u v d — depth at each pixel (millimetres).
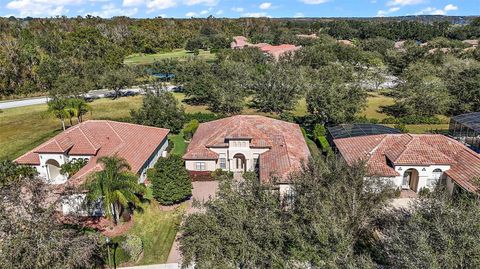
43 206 23969
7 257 19609
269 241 20328
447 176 36875
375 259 22875
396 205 35188
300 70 80500
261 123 47562
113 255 28203
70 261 20672
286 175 34656
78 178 34688
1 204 21312
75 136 42656
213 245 20469
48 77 88188
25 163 41000
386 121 62531
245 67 83812
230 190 23156
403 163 36875
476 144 48156
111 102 80562
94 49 113125
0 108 77312
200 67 87438
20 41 117750
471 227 17891
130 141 44656
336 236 18969
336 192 22203
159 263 28438
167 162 36969
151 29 188500
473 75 70375
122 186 30438
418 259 16969
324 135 53594
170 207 36438
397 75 101688
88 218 34188
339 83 61531
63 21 194500
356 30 199875
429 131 58406
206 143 44469
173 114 58188
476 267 16500
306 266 19766
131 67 94000
